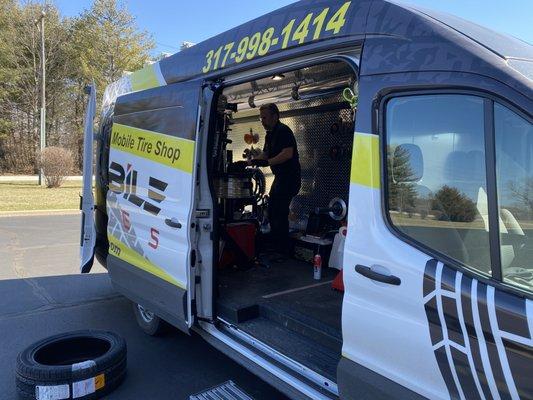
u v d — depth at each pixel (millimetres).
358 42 2186
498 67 1683
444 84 1809
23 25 31578
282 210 4949
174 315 3357
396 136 2004
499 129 1686
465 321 1688
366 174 2068
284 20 2648
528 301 1559
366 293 2045
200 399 2996
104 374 3232
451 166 1833
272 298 3580
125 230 4062
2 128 32344
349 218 2137
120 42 29969
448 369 1750
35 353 3328
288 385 2559
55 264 7273
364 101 2094
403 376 1922
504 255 1683
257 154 5652
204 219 3273
